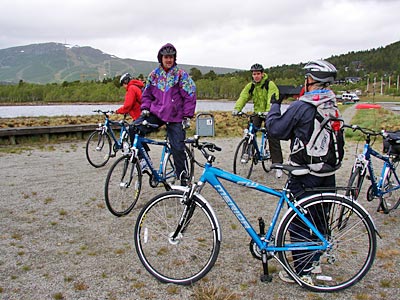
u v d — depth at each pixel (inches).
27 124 550.6
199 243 148.3
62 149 414.6
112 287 130.3
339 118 127.2
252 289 129.0
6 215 199.8
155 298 124.1
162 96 211.0
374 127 599.5
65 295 125.4
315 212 128.0
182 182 215.6
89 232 177.6
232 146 448.5
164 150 221.0
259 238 130.3
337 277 135.0
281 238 127.7
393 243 166.7
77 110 1689.2
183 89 211.5
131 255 153.9
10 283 132.3
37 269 142.3
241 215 132.1
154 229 143.7
